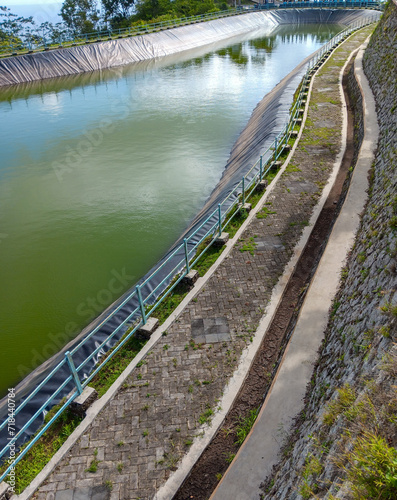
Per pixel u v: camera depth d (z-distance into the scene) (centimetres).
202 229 1253
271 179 1437
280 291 931
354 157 1468
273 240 1109
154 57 5272
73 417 696
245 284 959
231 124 2755
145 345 809
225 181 1778
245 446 579
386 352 474
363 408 429
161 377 745
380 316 555
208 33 6359
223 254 1065
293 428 593
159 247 1478
